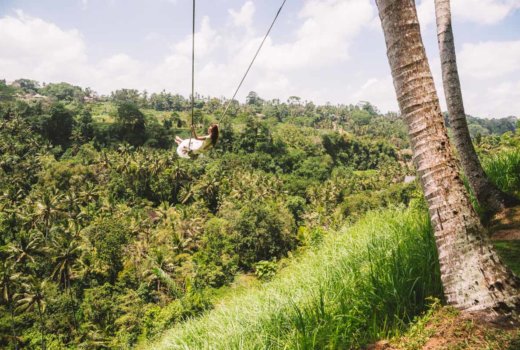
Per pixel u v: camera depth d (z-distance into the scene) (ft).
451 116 18.47
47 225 155.94
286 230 167.43
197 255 147.64
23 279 113.70
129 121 346.95
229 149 360.28
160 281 123.24
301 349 9.96
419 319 9.72
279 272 20.54
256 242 157.89
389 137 525.75
